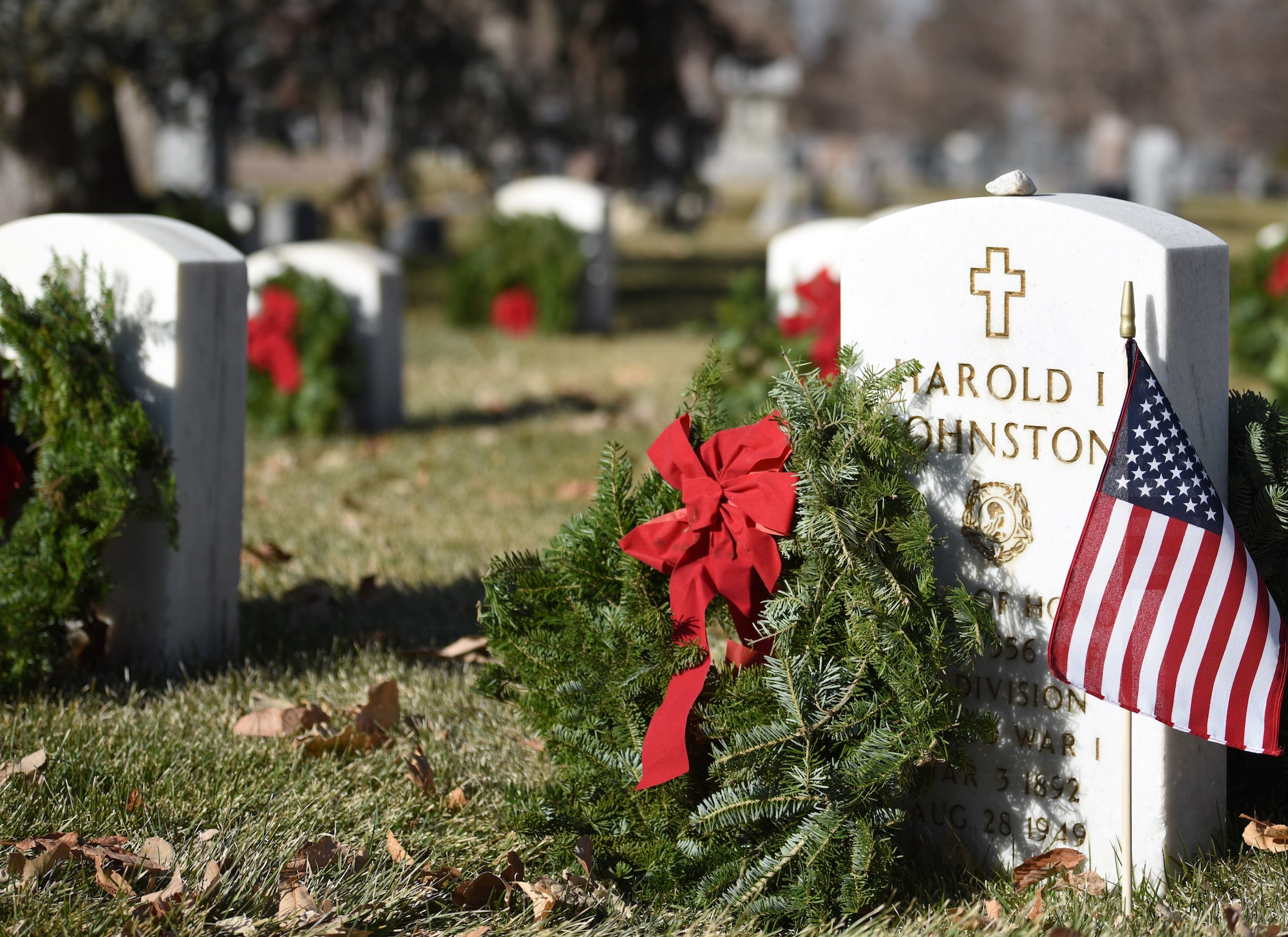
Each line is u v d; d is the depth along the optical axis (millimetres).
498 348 12656
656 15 20562
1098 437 3010
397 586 5305
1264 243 10867
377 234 18672
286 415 8445
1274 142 46875
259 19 13758
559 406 9547
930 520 3189
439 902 3004
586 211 13914
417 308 15641
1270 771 3521
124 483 4074
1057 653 2926
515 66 19578
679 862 3080
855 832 2965
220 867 3029
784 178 39438
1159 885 3080
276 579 5332
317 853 3096
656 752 2982
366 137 34906
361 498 6770
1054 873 3141
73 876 2943
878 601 2994
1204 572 2854
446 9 16625
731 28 21766
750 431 3123
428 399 9844
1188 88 45062
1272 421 3482
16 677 4031
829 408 3104
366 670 4367
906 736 2979
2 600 4020
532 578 3324
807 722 3006
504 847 3273
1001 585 3166
